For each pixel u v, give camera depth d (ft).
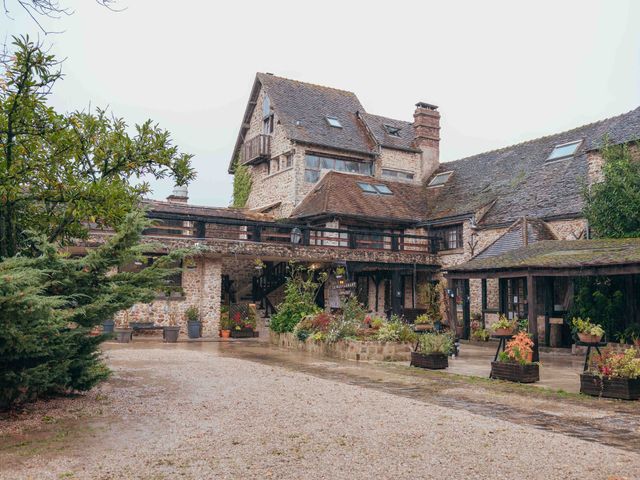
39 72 22.54
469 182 82.48
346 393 27.78
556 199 65.26
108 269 24.98
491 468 16.02
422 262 74.90
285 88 88.12
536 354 42.78
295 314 54.13
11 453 17.28
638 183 53.67
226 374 33.65
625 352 28.58
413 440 18.90
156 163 28.63
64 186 24.76
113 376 32.22
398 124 94.22
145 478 15.05
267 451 17.52
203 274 63.21
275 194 85.05
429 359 37.99
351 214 72.74
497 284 67.87
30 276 18.40
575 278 53.16
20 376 21.38
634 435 20.18
